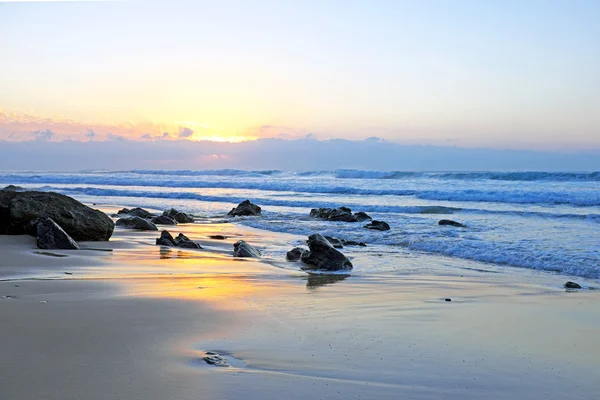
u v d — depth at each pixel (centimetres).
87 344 634
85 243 1571
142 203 3678
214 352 640
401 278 1224
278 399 502
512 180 5444
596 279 1235
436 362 639
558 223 2359
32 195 1596
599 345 721
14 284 974
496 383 577
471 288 1112
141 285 1012
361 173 7000
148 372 550
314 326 785
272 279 1169
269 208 3462
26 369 540
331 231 2166
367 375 586
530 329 795
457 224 2305
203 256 1464
